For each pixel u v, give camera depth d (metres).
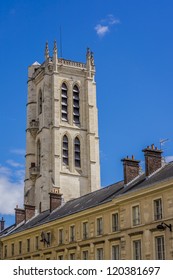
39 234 70.62
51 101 134.12
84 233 60.69
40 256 69.06
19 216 85.81
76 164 131.75
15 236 76.75
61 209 73.00
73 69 138.12
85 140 134.62
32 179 131.38
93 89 139.50
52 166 127.69
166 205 47.88
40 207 125.25
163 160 56.28
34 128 136.12
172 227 46.56
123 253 52.50
